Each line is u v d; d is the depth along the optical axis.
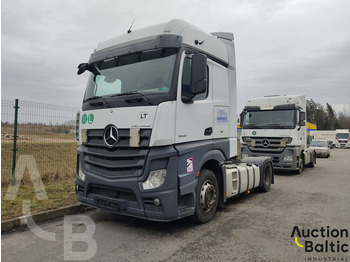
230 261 3.59
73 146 9.79
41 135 8.00
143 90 4.50
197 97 4.93
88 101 5.10
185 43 4.68
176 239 4.33
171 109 4.27
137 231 4.69
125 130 4.39
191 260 3.61
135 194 4.19
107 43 5.43
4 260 3.60
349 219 5.43
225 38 6.24
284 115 11.59
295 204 6.66
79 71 5.53
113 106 4.57
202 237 4.42
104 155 4.56
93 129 4.88
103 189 4.70
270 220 5.34
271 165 8.67
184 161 4.43
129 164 4.30
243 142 12.36
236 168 6.59
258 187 7.99
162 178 4.16
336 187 9.03
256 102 12.41
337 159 21.91
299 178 11.05
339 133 45.16
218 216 5.60
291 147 11.41
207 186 5.10
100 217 5.49
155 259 3.64
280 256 3.76
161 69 4.49
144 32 4.93
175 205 4.19
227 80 5.94
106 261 3.58
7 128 7.41
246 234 4.57
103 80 5.10
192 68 4.43
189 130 4.64
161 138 4.14
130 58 4.88
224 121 5.71
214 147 5.27
